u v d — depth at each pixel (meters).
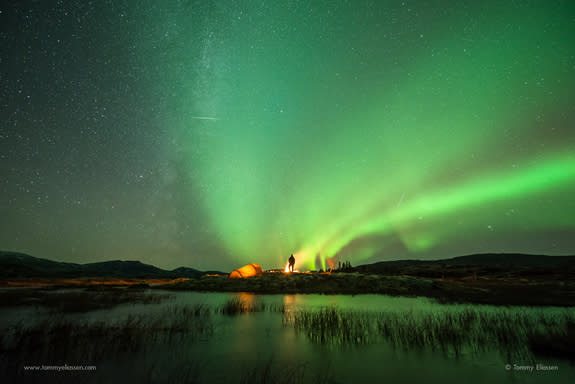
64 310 12.04
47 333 7.67
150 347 6.70
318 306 14.34
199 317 10.70
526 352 6.28
